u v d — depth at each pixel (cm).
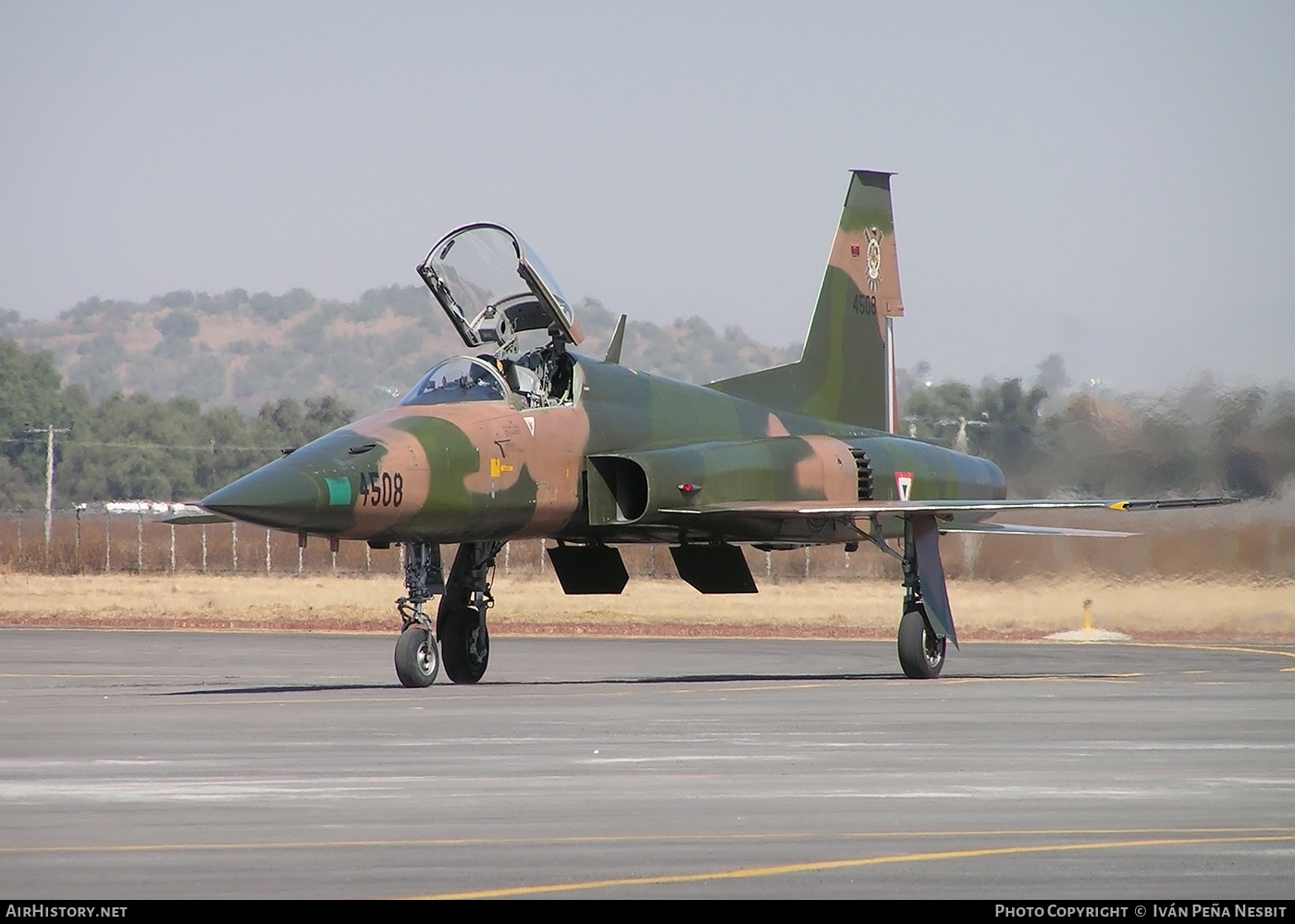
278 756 4500
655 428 7688
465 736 4959
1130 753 4622
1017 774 4178
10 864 3047
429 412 6812
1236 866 3058
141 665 8269
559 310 7300
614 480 7406
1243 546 12975
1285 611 12569
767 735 5019
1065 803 3731
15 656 8969
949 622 7662
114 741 4831
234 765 4312
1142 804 3725
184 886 2870
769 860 3091
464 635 7188
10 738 4897
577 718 5519
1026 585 13338
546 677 7650
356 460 6269
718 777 4112
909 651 7525
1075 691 6744
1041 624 12556
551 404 7288
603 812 3591
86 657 8912
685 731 5138
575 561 7994
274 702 6069
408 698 6244
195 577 19800
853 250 9400
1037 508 7481
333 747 4684
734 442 7981
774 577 16838
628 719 5497
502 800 3747
